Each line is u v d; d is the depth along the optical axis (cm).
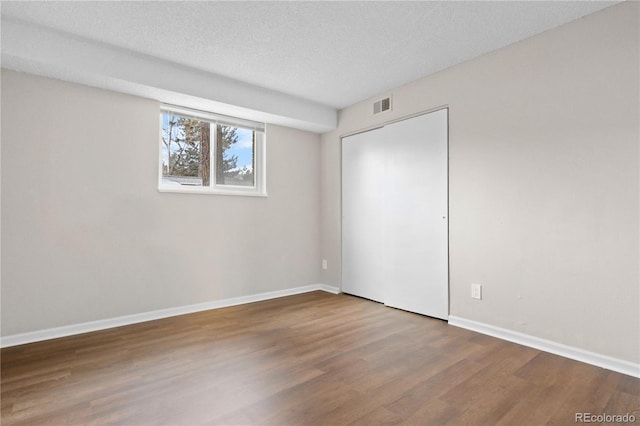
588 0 208
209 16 225
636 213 206
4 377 202
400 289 350
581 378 201
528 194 252
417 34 248
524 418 162
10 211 252
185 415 164
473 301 285
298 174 427
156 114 319
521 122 256
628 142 208
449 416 164
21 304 256
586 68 225
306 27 239
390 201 360
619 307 211
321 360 227
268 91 359
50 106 268
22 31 232
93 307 286
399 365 219
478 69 283
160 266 321
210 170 365
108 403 174
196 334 277
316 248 443
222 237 362
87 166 283
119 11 219
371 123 380
